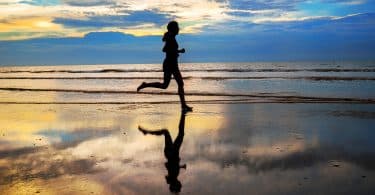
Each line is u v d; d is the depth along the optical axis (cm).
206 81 2028
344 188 396
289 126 772
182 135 714
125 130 773
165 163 520
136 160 539
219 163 511
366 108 988
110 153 583
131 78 2405
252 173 460
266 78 2156
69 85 1922
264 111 978
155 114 970
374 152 543
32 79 2531
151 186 422
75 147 627
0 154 582
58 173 475
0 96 1457
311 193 384
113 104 1182
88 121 888
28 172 480
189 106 1102
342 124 778
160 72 3562
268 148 589
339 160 507
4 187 422
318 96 1251
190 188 412
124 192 403
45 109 1102
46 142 669
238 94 1348
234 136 689
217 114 948
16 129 806
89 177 457
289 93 1352
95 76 2777
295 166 484
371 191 384
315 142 621
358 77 2047
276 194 385
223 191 399
